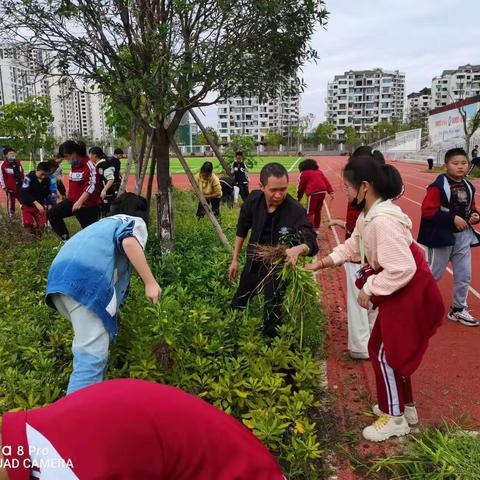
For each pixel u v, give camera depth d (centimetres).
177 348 382
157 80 539
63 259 321
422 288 308
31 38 569
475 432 334
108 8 554
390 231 299
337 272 746
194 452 159
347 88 14425
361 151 411
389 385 329
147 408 158
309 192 1033
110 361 385
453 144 3797
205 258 663
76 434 152
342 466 315
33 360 383
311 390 388
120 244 329
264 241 416
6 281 620
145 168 673
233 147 1755
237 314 443
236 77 567
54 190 1148
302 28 577
